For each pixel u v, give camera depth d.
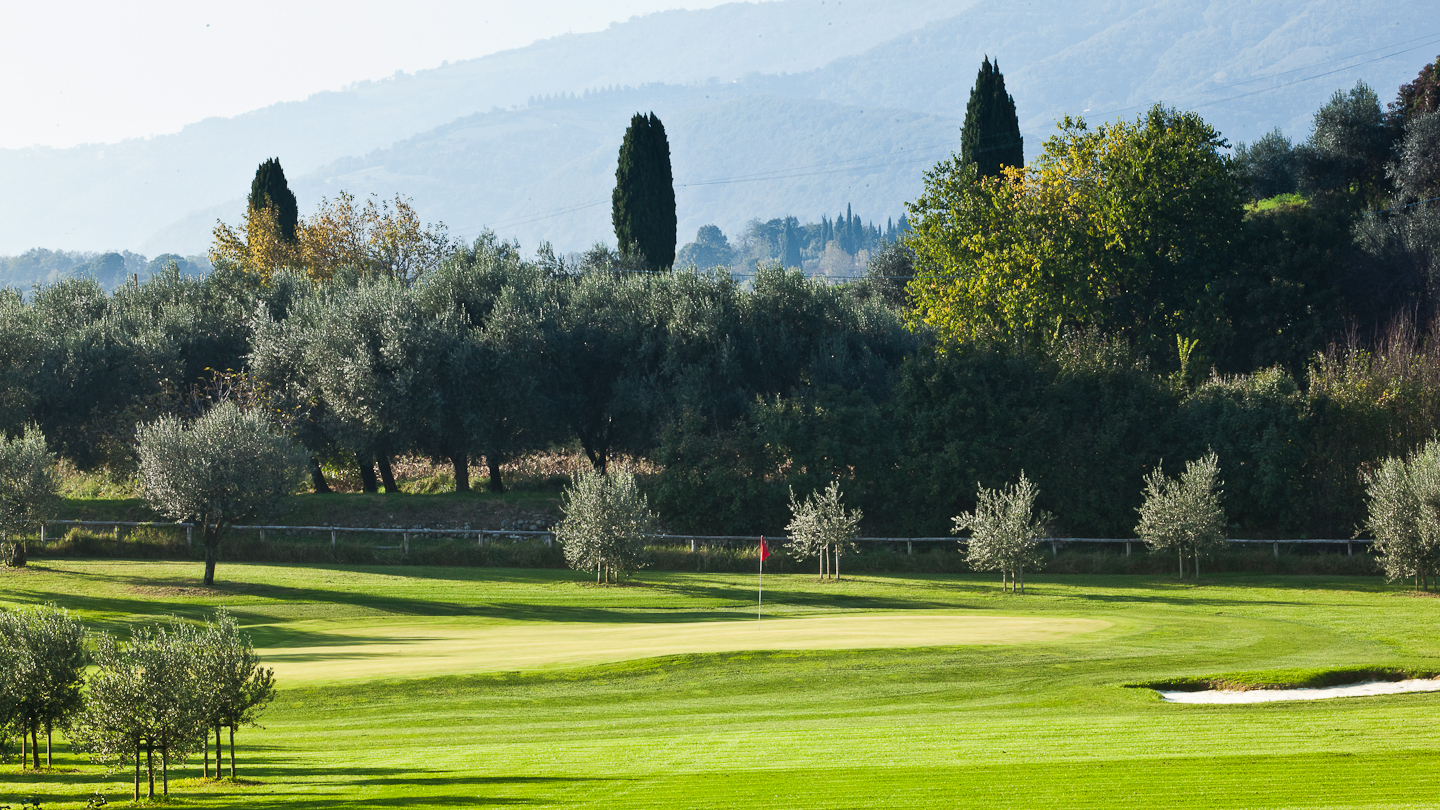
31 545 51.47
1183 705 21.39
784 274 66.62
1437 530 41.41
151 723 16.31
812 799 13.65
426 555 52.38
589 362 65.75
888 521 58.72
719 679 24.48
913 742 17.41
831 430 58.06
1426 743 16.58
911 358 60.31
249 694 17.92
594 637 31.41
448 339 60.62
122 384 61.06
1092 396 59.09
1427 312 65.00
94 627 33.81
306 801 14.72
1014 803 13.25
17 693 19.05
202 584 43.03
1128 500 57.31
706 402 61.62
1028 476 57.03
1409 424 54.47
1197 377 61.19
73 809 15.48
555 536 54.97
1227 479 56.25
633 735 18.95
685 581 47.69
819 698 22.61
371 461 63.75
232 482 42.25
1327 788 13.65
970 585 46.66
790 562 52.66
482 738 19.12
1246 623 33.56
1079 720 19.59
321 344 60.19
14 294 66.06
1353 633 31.23
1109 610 38.66
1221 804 12.93
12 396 56.00
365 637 32.44
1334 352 61.84
